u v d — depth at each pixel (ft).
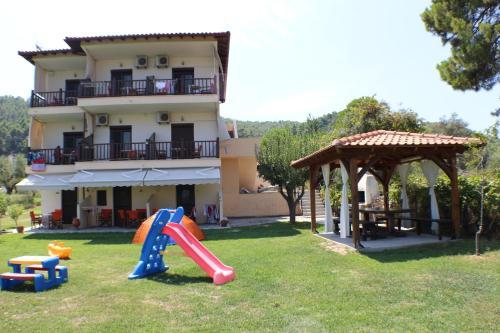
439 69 55.06
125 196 77.56
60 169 74.28
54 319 20.86
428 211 49.60
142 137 78.43
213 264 30.14
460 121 148.56
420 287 24.93
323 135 79.36
